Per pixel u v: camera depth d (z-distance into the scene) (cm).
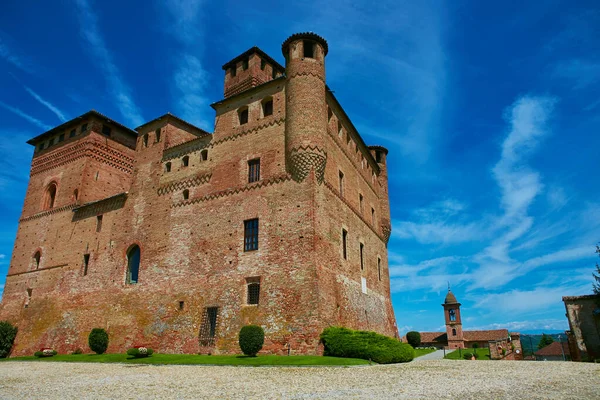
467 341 8262
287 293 3041
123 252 4109
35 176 5616
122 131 5584
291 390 1534
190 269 3575
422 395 1414
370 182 4894
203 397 1425
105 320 3922
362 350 2633
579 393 1455
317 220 3216
